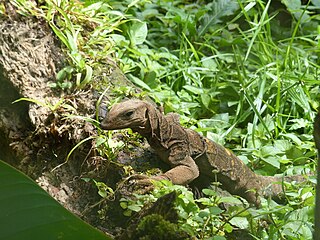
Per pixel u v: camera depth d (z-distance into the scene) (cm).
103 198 452
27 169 518
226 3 799
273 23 827
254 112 636
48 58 548
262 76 666
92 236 270
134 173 471
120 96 532
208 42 770
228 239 432
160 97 623
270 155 564
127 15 685
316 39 762
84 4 639
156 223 372
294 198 490
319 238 286
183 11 815
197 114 653
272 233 426
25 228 263
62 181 494
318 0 847
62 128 508
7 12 562
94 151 488
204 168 492
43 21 565
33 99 521
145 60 670
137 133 505
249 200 511
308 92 659
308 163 566
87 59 561
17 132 532
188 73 687
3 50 543
